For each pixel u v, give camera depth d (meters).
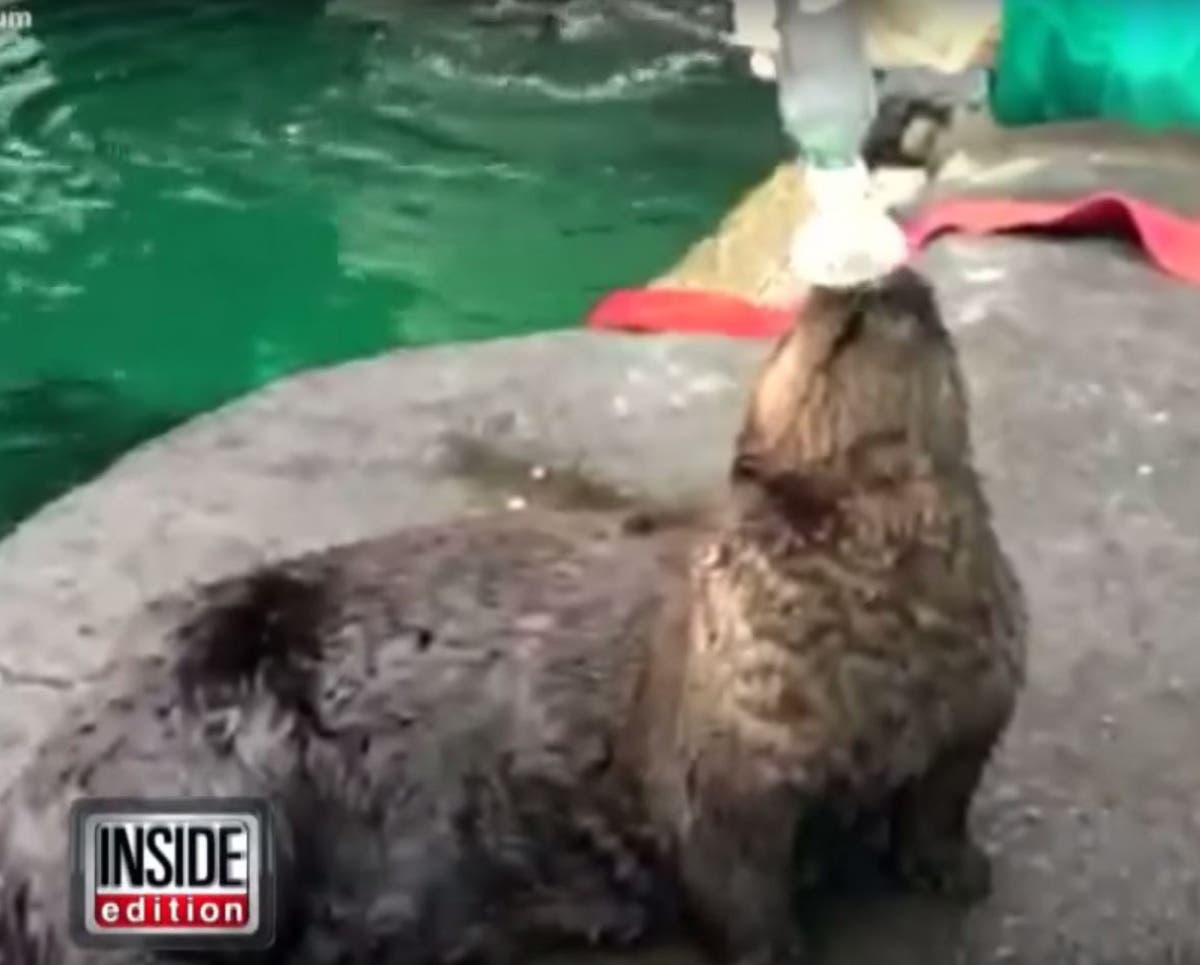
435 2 6.77
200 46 6.63
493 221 5.54
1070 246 3.83
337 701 2.39
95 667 2.84
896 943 2.40
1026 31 4.74
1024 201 4.09
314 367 4.02
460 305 5.14
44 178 5.87
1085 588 2.93
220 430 3.37
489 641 2.41
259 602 2.45
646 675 2.37
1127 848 2.53
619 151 5.85
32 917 2.36
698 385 3.47
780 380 2.19
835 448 2.17
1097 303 3.62
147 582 3.01
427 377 3.51
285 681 2.39
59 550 3.08
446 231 5.51
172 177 5.86
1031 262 3.77
